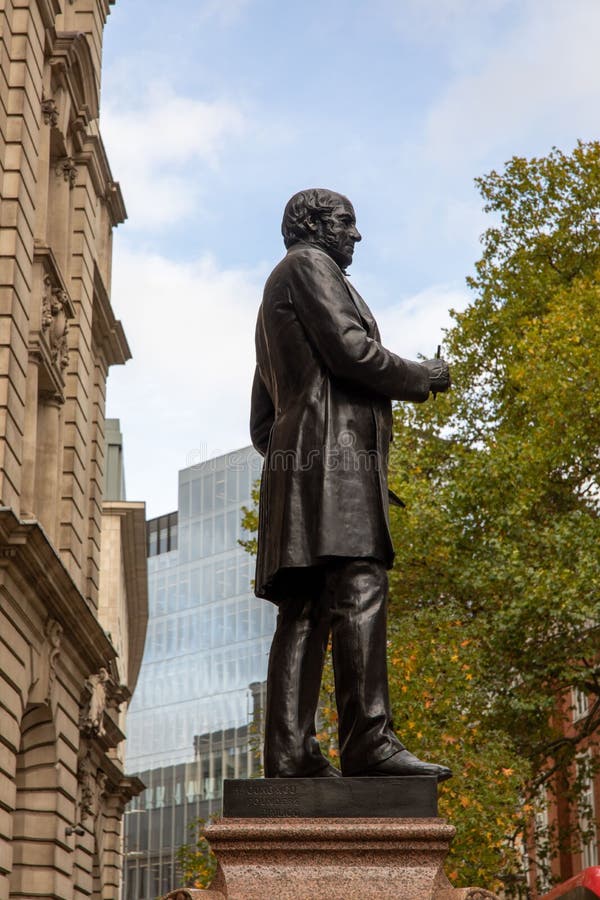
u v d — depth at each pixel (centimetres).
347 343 500
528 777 2070
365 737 475
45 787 2222
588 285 2508
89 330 2686
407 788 455
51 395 2311
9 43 2005
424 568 2380
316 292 510
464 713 2170
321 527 490
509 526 2314
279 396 523
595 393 2250
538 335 2394
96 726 2709
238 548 7344
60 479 2438
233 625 7388
